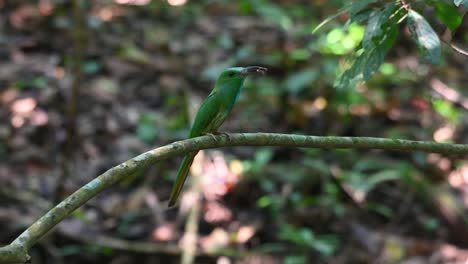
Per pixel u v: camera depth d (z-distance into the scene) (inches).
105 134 381.7
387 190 364.2
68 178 353.4
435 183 369.7
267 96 409.4
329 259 326.3
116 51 438.9
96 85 409.4
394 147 165.6
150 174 366.0
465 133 397.1
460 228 342.6
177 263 321.4
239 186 355.9
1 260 116.6
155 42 454.3
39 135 376.8
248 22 482.6
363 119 399.5
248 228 336.5
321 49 442.6
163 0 500.7
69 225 329.7
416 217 349.4
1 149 367.2
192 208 338.3
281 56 440.1
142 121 391.9
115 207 346.6
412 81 432.1
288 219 341.7
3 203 337.1
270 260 324.2
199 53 448.8
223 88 195.9
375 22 142.9
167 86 418.6
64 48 435.2
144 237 333.1
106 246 323.0
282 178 361.1
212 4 502.0
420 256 330.6
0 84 402.3
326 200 349.4
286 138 162.2
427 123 402.0
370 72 150.8
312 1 512.4
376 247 332.8
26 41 436.5
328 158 377.7
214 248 326.3
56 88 401.1
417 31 139.7
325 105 403.9
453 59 456.1
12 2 470.3
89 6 483.2
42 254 319.6
